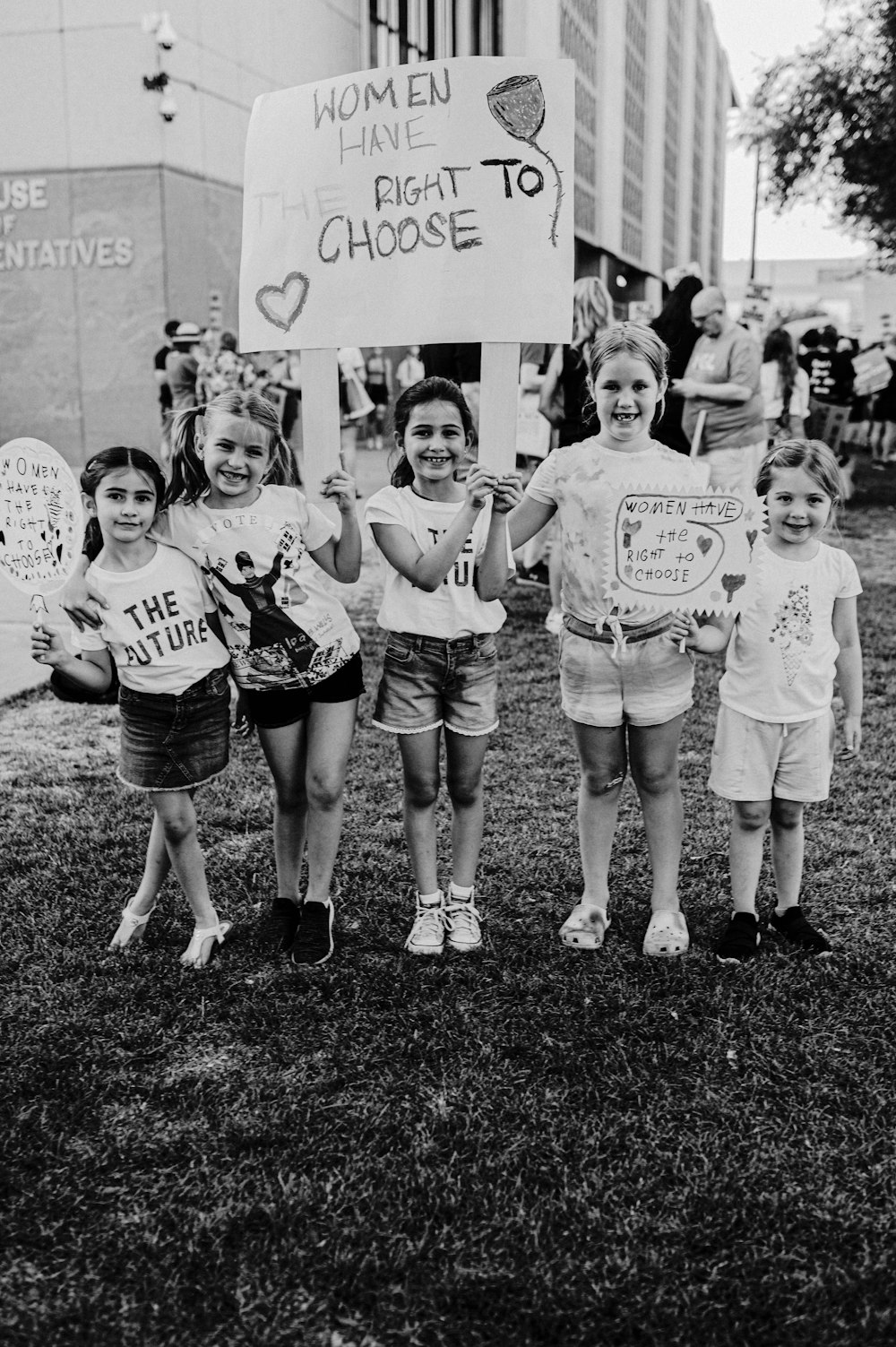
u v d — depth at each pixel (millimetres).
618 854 3521
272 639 2764
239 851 3512
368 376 17578
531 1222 1996
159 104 13836
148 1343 1762
